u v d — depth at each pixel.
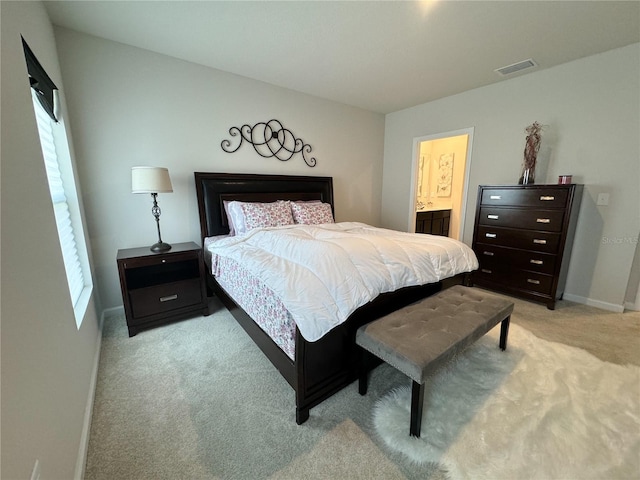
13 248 0.82
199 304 2.53
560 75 2.77
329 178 3.84
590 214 2.75
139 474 1.15
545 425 1.35
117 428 1.37
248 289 1.86
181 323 2.44
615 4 1.84
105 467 1.18
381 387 1.66
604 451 1.22
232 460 1.22
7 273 0.76
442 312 1.67
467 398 1.53
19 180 0.94
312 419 1.43
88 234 2.35
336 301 1.40
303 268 1.55
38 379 0.87
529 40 2.30
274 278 1.50
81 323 1.54
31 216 1.00
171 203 2.75
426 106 3.94
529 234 2.80
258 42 2.32
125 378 1.73
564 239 2.59
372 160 4.43
